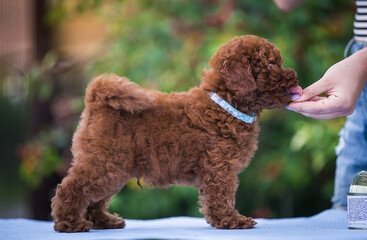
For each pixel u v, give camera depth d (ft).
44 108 34.68
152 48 30.17
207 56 29.30
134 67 30.32
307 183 31.40
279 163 30.09
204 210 14.44
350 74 14.73
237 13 30.07
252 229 13.61
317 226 14.55
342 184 18.44
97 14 33.40
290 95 14.58
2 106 33.99
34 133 34.45
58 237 12.10
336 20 31.94
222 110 14.11
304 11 30.53
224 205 13.84
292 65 28.89
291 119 30.63
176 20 31.91
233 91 14.25
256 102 14.55
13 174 34.17
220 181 13.82
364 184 13.55
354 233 12.12
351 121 18.06
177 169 14.08
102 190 13.58
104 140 13.58
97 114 13.89
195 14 31.58
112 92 13.61
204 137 13.91
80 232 13.43
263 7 31.12
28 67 34.58
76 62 34.24
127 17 31.86
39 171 31.58
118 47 30.96
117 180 13.61
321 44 31.27
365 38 17.20
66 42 36.45
